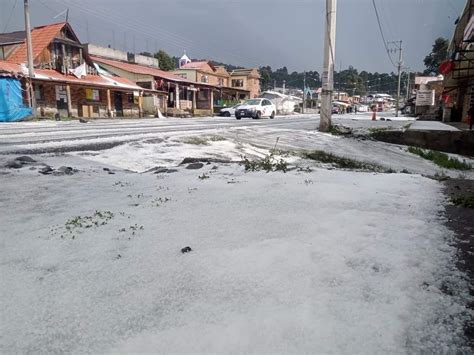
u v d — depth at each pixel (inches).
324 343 71.1
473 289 91.8
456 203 171.0
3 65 827.4
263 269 100.1
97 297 87.7
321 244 117.9
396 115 1758.1
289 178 224.2
